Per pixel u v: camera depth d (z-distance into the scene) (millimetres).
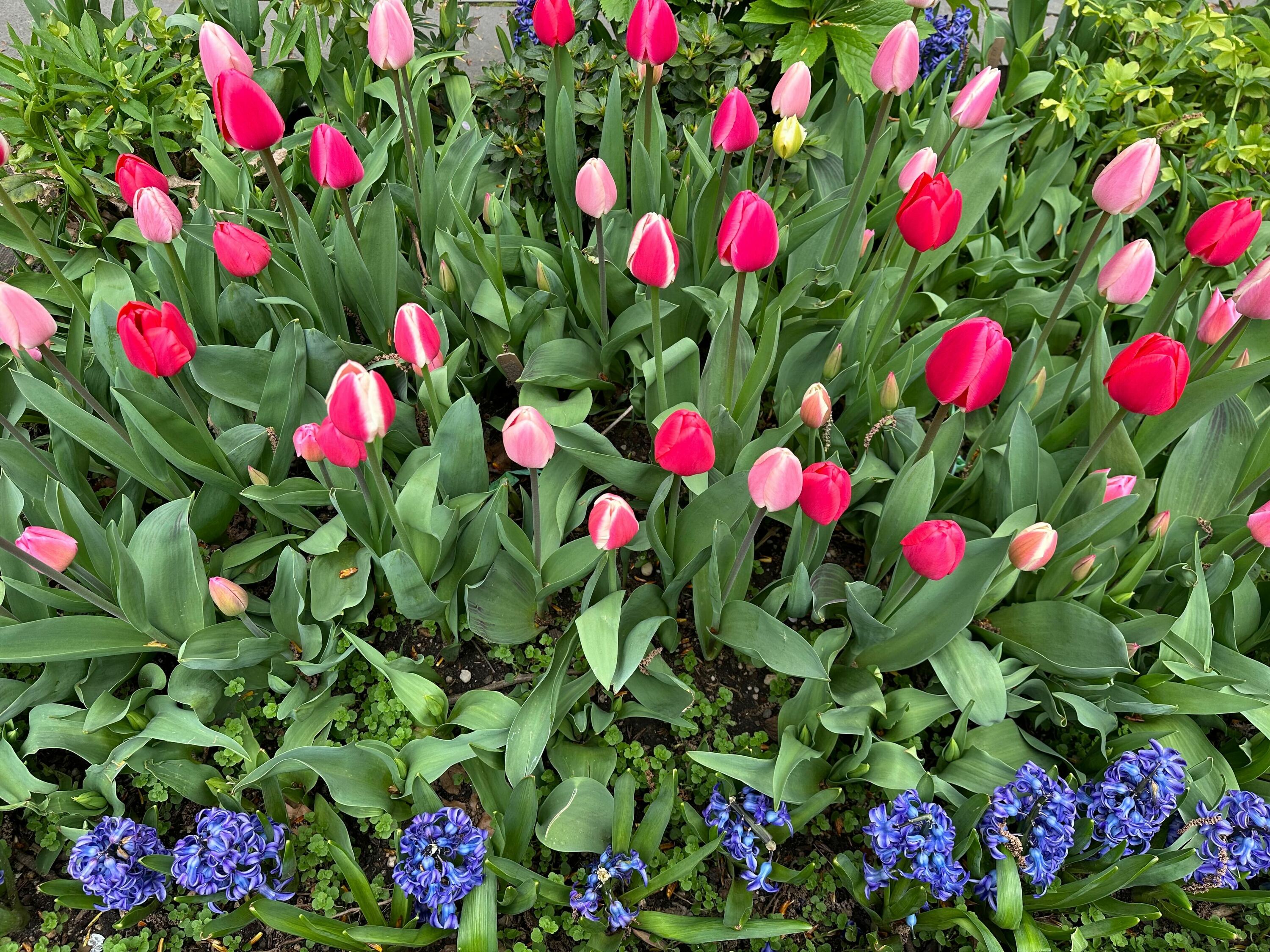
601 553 827
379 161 1104
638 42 908
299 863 799
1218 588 850
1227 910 831
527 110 1182
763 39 1261
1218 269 1209
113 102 1117
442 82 1306
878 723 833
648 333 1009
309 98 1341
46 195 1143
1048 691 830
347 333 1032
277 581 841
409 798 801
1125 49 1345
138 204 829
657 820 766
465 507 880
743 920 740
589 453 858
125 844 738
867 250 1113
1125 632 836
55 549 726
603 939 773
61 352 1019
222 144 1175
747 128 893
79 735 808
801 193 1207
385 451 956
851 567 968
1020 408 852
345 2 1237
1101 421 902
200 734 783
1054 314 927
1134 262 796
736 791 818
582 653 882
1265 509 757
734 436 895
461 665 901
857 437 1021
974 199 1133
